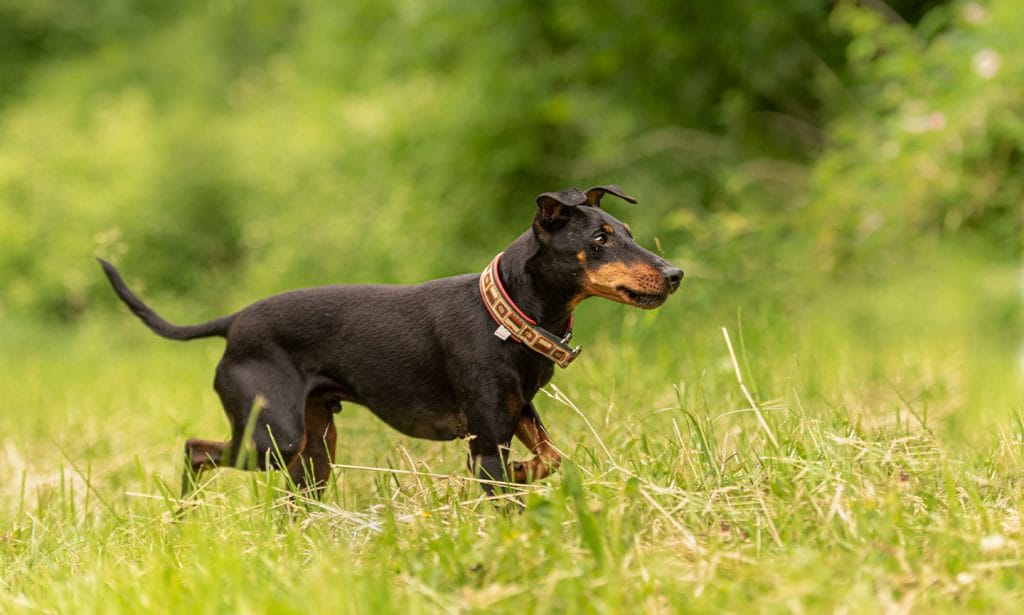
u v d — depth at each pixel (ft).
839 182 43.06
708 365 25.32
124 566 17.02
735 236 42.29
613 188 19.52
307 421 21.22
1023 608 13.55
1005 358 33.30
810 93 51.47
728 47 48.98
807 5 47.47
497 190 52.16
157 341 53.67
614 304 36.52
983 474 18.79
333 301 20.39
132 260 63.31
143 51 83.56
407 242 50.39
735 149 48.88
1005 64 38.29
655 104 50.39
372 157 56.03
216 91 79.36
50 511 21.36
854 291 39.78
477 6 50.88
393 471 19.19
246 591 14.80
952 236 40.60
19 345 58.54
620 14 49.03
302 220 56.39
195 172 67.82
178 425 28.04
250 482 20.72
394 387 19.92
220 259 66.49
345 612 13.93
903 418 23.48
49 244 65.16
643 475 18.37
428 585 15.14
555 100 49.11
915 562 14.97
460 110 52.49
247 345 20.54
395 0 55.88
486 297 19.17
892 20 48.37
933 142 39.63
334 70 61.26
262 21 71.82
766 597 13.82
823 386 25.94
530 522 15.96
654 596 14.47
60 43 86.79
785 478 17.61
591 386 25.62
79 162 69.51
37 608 15.49
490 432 19.08
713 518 17.02
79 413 32.22
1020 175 40.70
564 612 14.19
